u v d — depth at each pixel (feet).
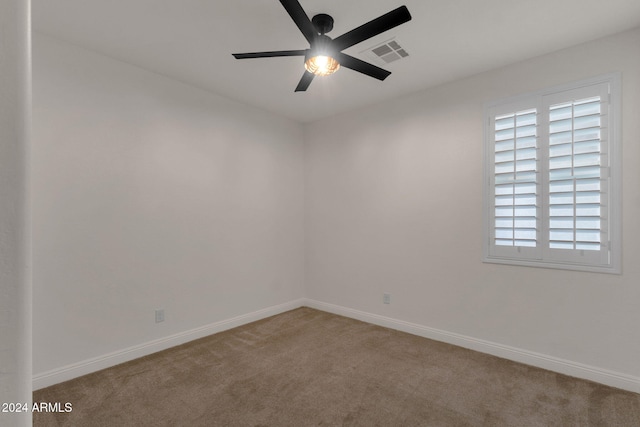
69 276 8.11
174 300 10.13
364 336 10.92
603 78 7.86
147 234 9.53
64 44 8.09
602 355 7.88
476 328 9.83
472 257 9.92
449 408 6.93
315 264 14.24
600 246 7.88
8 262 1.15
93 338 8.48
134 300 9.25
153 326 9.64
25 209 1.19
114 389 7.61
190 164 10.59
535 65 8.83
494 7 6.83
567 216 8.30
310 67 6.86
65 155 8.06
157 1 6.66
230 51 8.59
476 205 9.84
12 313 1.16
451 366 8.77
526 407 6.95
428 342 10.43
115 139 8.91
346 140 13.17
